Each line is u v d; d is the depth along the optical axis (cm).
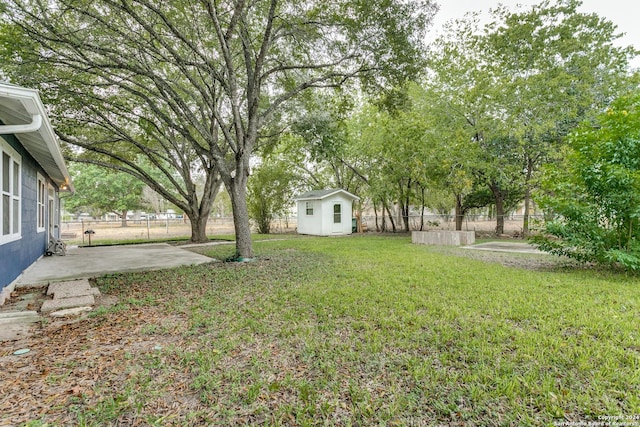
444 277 570
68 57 700
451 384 225
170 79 902
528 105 1199
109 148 1315
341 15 738
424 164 1387
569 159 660
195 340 311
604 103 1242
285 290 497
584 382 224
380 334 315
